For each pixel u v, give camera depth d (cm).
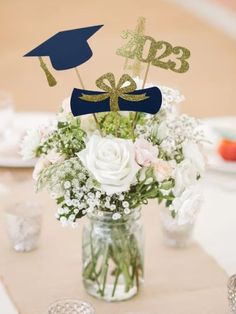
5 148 238
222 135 235
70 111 147
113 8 678
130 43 144
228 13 628
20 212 186
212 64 520
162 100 149
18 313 154
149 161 138
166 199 151
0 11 662
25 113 275
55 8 672
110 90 141
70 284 166
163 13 673
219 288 164
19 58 523
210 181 222
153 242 186
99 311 154
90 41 564
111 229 152
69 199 141
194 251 182
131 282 157
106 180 135
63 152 148
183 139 149
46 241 187
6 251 181
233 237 190
